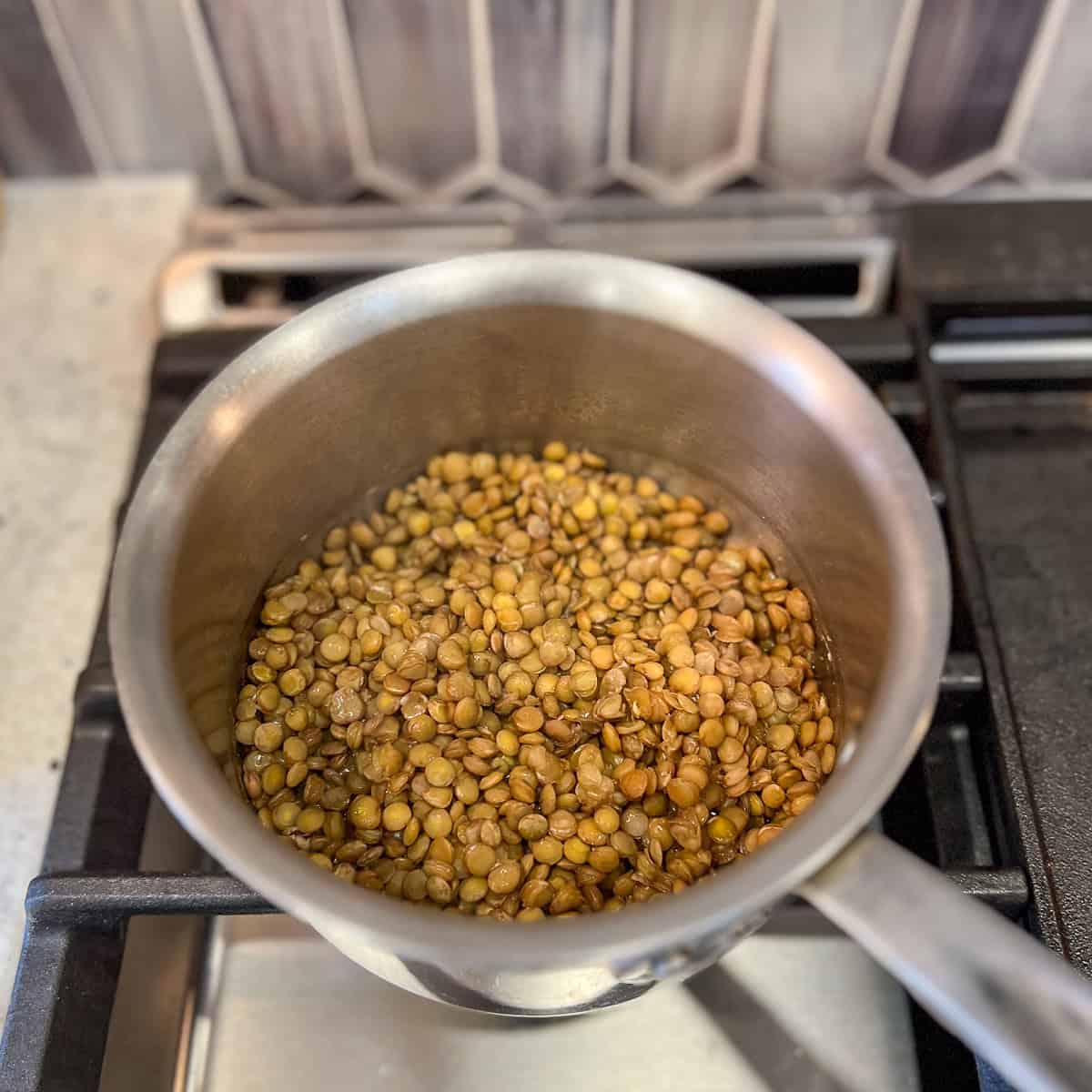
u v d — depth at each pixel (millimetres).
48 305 683
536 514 507
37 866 503
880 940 308
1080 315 603
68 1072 397
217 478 404
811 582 468
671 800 437
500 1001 375
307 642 472
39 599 583
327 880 312
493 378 479
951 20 598
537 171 688
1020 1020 291
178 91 650
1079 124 647
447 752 445
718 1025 455
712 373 443
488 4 598
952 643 482
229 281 640
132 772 474
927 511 374
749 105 648
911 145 666
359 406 459
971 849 452
